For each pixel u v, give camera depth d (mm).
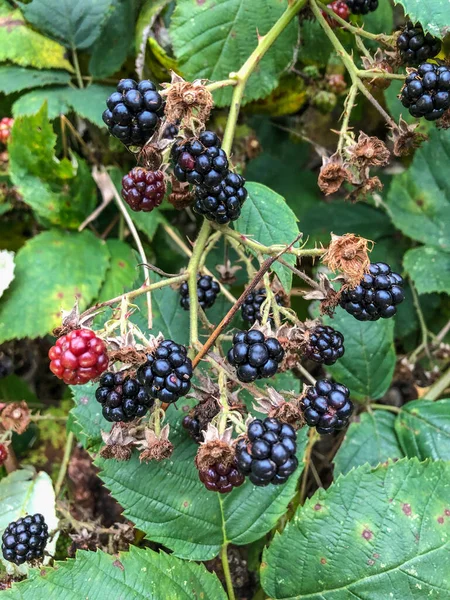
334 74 282
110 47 271
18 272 249
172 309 227
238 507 204
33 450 276
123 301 173
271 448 148
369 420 249
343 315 250
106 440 181
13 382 299
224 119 288
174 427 203
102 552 183
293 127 313
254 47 243
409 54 209
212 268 283
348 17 262
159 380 155
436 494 197
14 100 283
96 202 279
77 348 150
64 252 259
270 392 167
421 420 244
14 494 241
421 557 190
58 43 266
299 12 239
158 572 185
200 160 165
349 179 211
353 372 249
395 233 321
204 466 160
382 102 303
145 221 271
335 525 196
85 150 283
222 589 193
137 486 194
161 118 172
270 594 198
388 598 189
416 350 291
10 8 266
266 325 168
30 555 212
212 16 239
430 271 286
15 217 298
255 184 202
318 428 168
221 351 198
